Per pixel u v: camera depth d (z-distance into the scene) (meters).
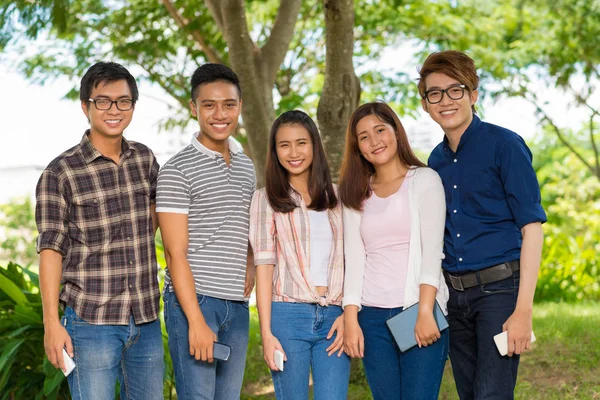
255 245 3.38
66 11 5.11
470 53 10.53
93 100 3.20
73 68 10.39
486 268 3.21
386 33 11.06
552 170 14.44
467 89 3.29
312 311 3.31
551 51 10.72
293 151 3.34
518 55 10.88
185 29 7.94
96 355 3.18
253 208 3.44
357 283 3.31
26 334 4.48
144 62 10.40
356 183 3.36
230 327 3.44
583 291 9.53
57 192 3.16
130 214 3.26
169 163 3.34
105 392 3.21
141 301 3.26
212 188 3.35
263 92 5.70
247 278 3.63
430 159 3.49
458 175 3.32
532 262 3.09
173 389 5.23
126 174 3.28
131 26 9.62
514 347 3.08
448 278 3.35
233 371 3.48
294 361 3.29
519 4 10.20
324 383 3.30
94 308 3.18
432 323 3.17
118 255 3.22
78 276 3.18
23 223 18.81
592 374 5.39
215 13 5.82
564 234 9.79
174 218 3.27
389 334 3.28
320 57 11.93
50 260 3.14
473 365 3.40
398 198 3.30
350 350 3.27
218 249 3.33
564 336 6.46
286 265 3.36
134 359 3.32
